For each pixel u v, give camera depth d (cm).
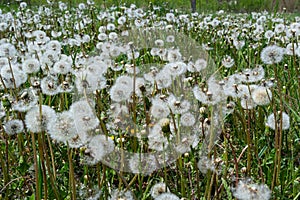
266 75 163
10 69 112
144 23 223
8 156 115
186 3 403
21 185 108
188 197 98
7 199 102
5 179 107
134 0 348
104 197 97
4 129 107
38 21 258
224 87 105
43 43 152
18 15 263
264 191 82
